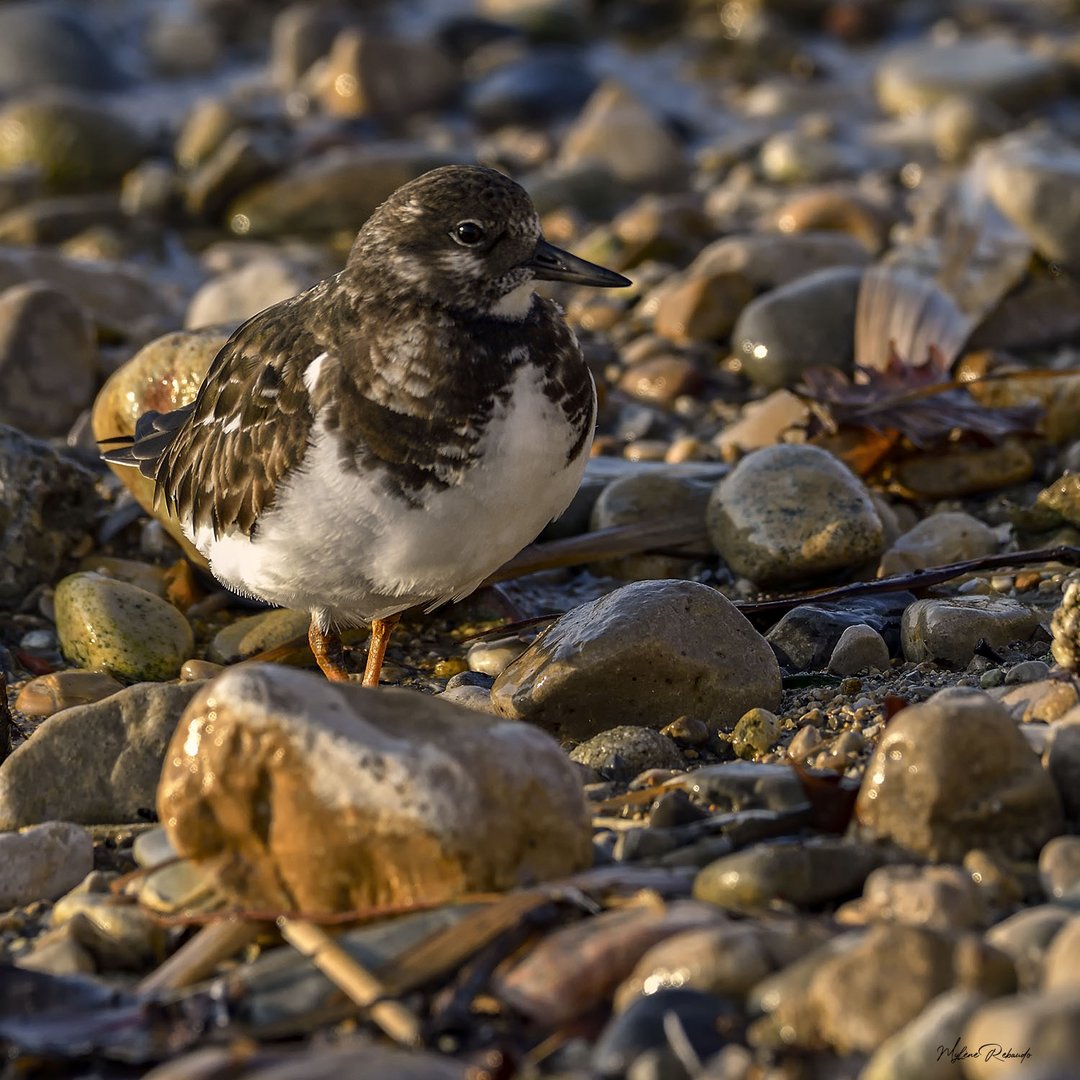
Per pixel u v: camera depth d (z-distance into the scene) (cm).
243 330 998
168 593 1203
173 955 716
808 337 1482
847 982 590
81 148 2291
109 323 1648
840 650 996
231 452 928
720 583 1174
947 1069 537
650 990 620
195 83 2847
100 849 830
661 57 2864
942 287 1538
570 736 928
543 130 2478
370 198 2097
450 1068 588
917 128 2330
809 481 1141
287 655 1117
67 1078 633
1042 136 1888
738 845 748
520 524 902
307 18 2800
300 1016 645
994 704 730
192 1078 587
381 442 864
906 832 714
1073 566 1109
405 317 874
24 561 1202
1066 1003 520
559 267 887
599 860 747
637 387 1522
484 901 685
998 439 1273
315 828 696
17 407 1454
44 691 1047
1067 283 1577
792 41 2853
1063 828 725
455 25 2886
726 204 2047
